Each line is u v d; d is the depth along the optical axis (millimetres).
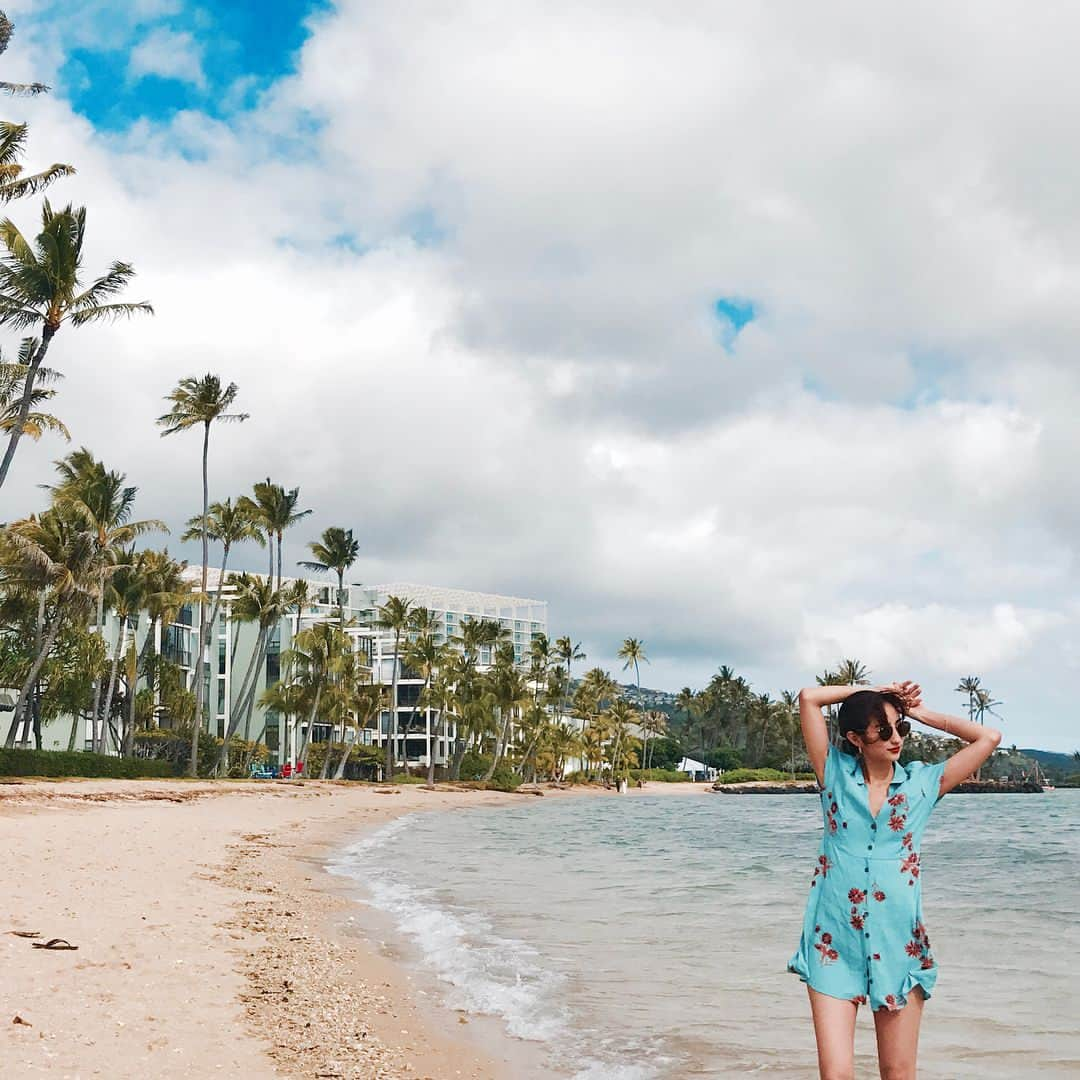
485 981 8852
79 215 32938
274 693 66812
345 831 30344
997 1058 6633
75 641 47281
